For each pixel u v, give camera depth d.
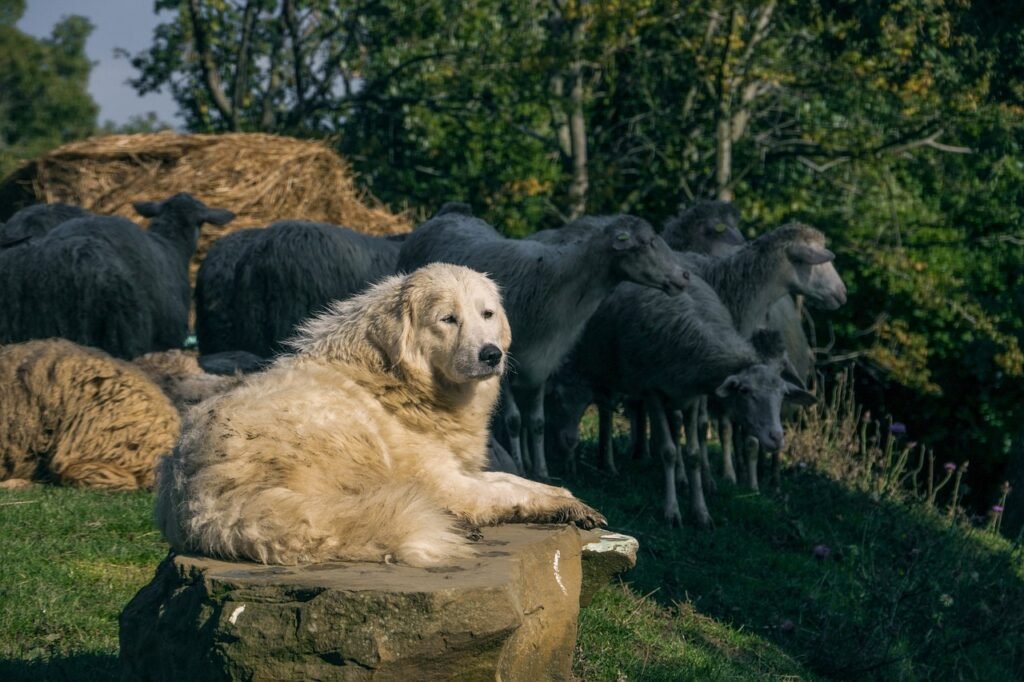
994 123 18.23
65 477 7.48
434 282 4.45
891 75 17.70
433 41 22.64
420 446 4.34
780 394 9.03
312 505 3.74
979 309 19.66
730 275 10.22
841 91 19.78
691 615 7.48
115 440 7.54
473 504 4.34
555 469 10.30
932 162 20.75
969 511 16.53
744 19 18.28
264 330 10.21
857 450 13.13
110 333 9.51
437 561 3.73
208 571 3.57
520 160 21.38
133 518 6.82
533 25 21.94
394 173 22.97
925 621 8.37
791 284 10.17
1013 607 8.70
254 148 13.55
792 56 19.70
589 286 8.65
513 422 8.84
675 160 20.22
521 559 3.94
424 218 18.31
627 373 9.45
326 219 13.82
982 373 19.98
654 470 10.95
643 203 21.83
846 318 20.95
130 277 9.59
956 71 17.36
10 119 43.97
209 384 8.42
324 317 4.68
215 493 3.82
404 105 23.22
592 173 20.81
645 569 8.09
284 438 3.95
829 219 20.12
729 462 11.02
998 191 20.80
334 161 14.09
